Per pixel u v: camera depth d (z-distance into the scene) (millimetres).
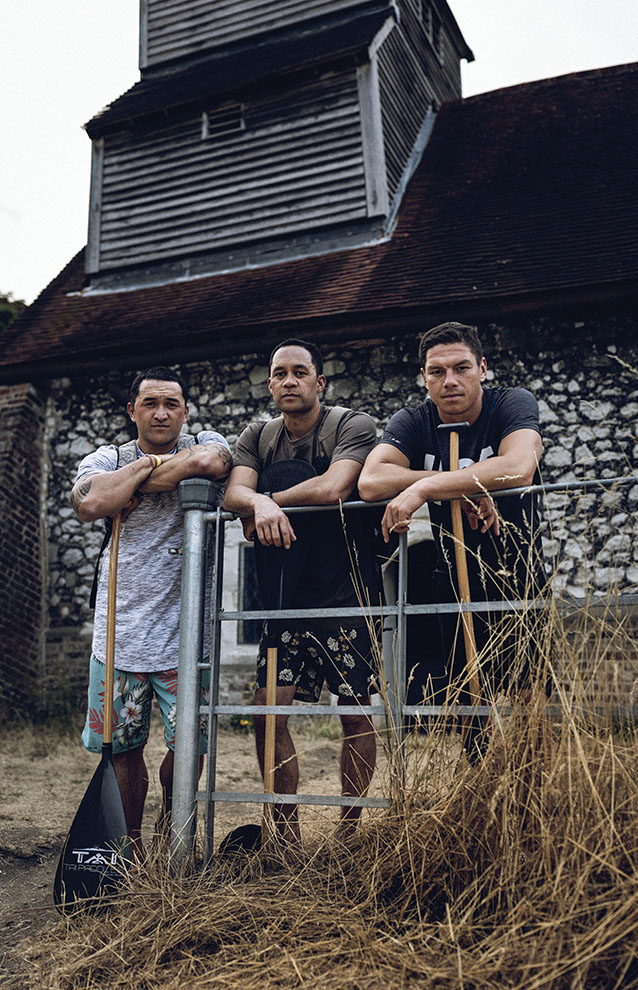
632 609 2180
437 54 12492
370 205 9164
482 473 2557
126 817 2863
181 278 10172
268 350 8273
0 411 9062
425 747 2328
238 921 2189
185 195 10352
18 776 5016
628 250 7301
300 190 9648
